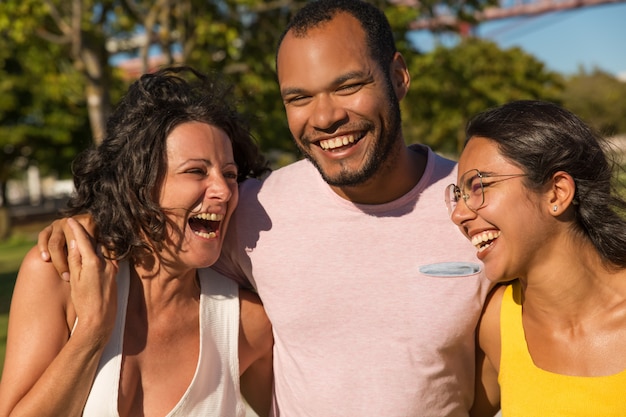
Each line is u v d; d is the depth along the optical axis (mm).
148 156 2676
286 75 2748
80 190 2785
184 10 11945
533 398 2496
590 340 2482
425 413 2742
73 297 2598
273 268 2908
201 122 2781
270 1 12750
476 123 2594
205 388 2838
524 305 2652
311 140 2773
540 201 2484
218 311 2930
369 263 2816
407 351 2742
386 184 2807
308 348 2836
